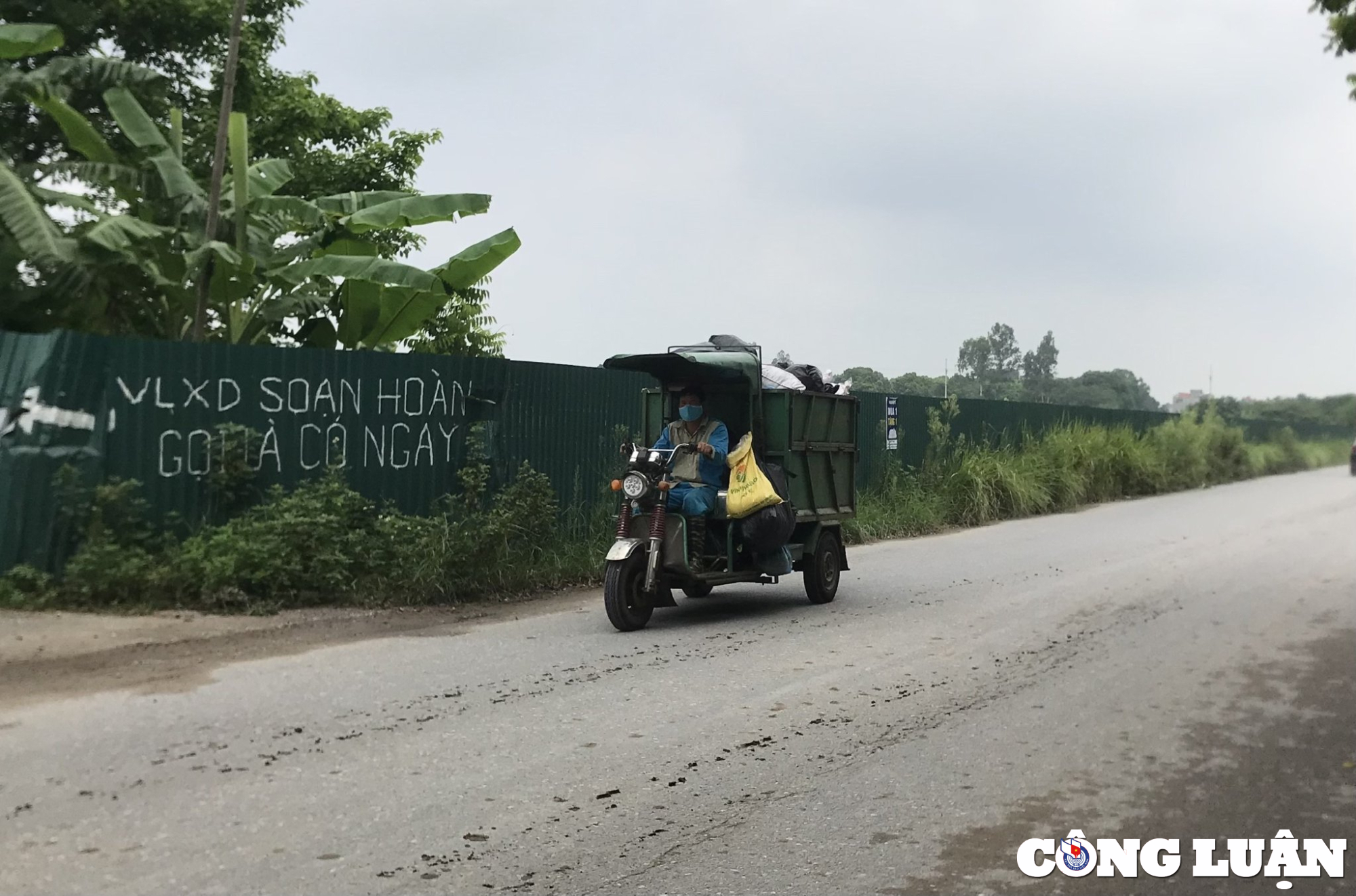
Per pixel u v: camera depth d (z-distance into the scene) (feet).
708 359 33.17
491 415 42.19
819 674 26.12
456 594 36.42
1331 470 148.87
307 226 53.16
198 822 16.12
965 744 20.59
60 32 41.29
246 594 33.09
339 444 38.52
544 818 16.57
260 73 67.21
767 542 33.12
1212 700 23.75
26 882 13.91
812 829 16.30
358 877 14.34
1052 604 36.29
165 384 35.19
